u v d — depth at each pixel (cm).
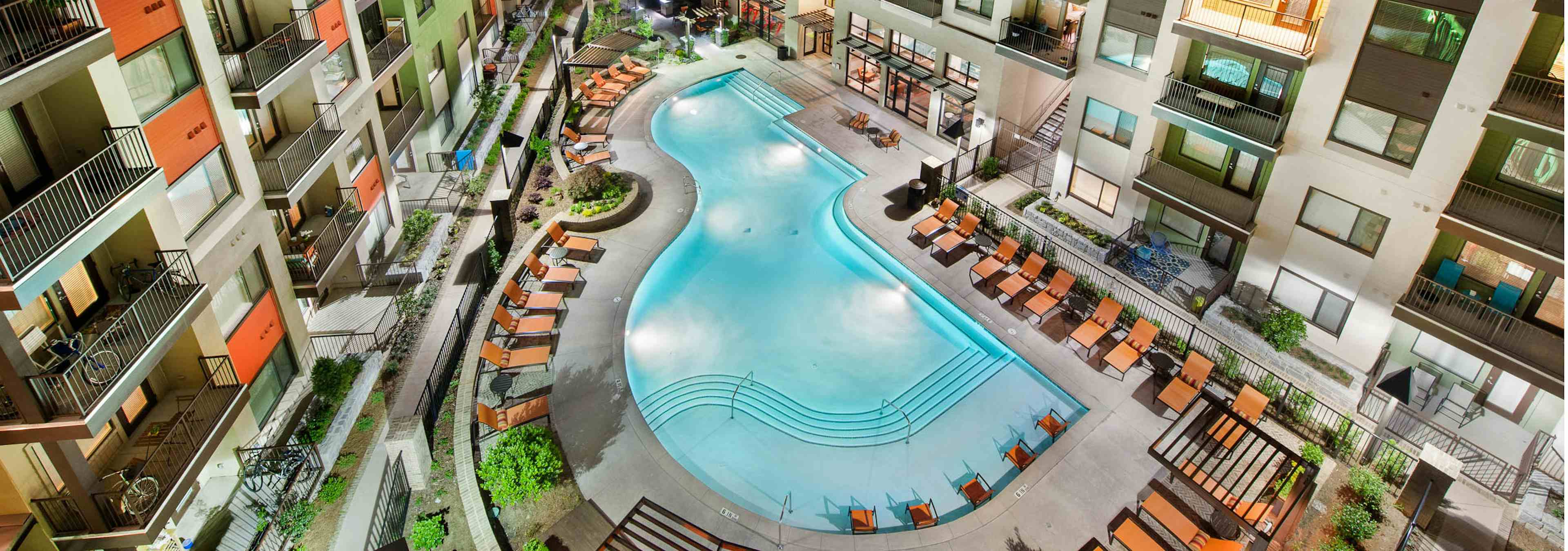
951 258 2780
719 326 2539
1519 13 1667
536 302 2498
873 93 3809
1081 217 2853
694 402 2286
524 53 4009
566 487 1998
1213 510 1964
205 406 1753
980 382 2347
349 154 2455
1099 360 2369
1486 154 1867
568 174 3194
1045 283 2653
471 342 2366
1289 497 1914
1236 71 2259
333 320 2367
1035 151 3139
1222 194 2327
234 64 1881
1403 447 2069
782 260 2833
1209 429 2134
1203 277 2564
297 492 1862
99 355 1505
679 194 3122
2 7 1233
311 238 2241
